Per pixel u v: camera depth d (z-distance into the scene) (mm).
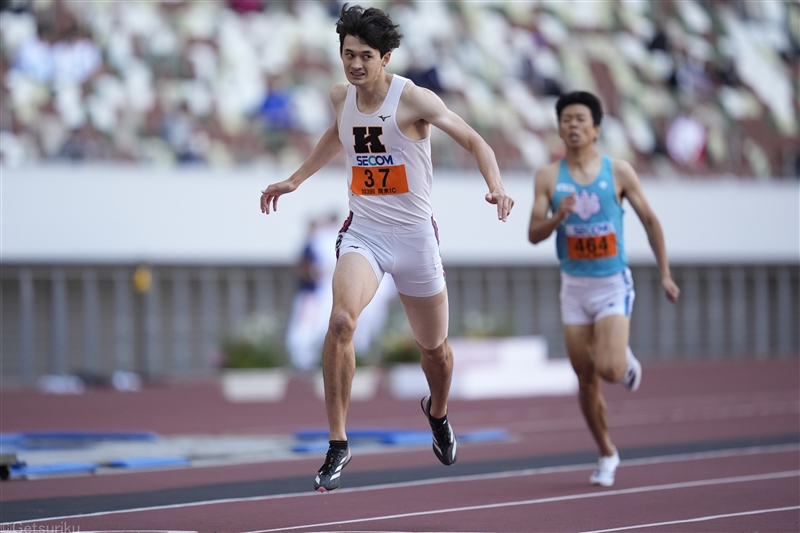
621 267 18547
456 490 18047
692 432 28875
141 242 54156
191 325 58188
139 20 63875
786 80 84438
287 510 15641
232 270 59031
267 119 62281
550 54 76188
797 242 69500
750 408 37188
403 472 20844
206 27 65875
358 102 13789
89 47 61000
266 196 15008
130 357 56812
